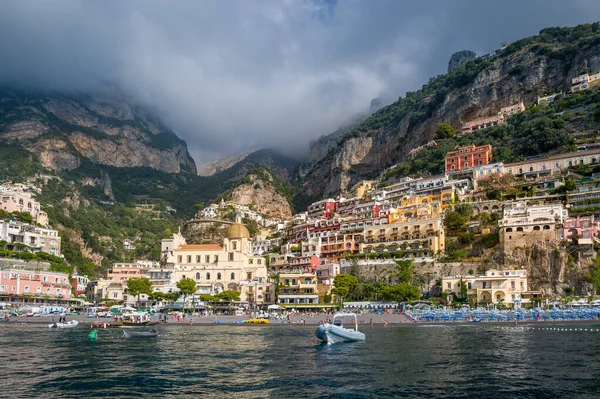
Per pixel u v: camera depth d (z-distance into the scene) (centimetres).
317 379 6328
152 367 7150
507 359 7550
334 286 18912
